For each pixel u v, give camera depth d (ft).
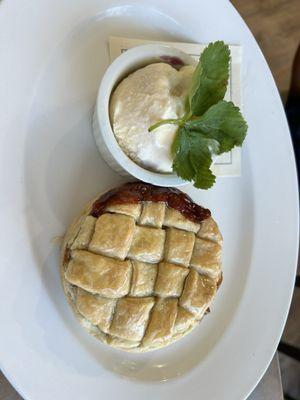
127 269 0.83
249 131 1.06
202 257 0.89
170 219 0.88
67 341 0.89
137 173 0.86
